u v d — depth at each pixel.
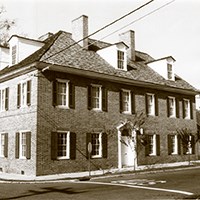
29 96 20.67
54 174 20.03
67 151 20.98
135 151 23.19
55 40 23.66
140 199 10.67
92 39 27.11
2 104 24.17
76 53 23.55
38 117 19.86
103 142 22.92
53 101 20.64
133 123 25.06
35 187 14.49
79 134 21.67
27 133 20.42
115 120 23.98
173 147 28.86
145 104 26.52
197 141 29.77
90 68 22.62
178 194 11.69
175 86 28.95
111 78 23.83
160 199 10.62
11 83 23.12
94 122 22.64
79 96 22.03
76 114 21.69
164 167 23.11
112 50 24.98
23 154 21.27
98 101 23.44
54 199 10.92
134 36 29.56
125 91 25.09
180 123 29.55
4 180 17.44
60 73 21.23
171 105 29.30
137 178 17.47
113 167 23.27
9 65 24.28
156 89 27.73
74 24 25.70
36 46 24.12
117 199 10.74
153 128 26.84
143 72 27.62
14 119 22.20
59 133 20.95
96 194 11.89
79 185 14.82
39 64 20.09
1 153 23.52
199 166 24.97
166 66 29.08
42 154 19.77
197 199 10.59
